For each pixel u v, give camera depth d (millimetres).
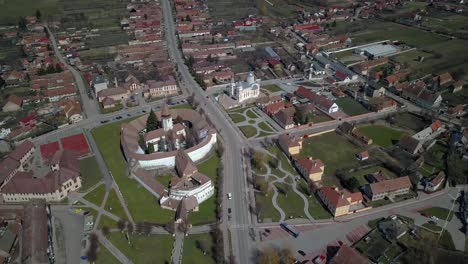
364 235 176875
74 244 173625
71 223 185375
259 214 188750
